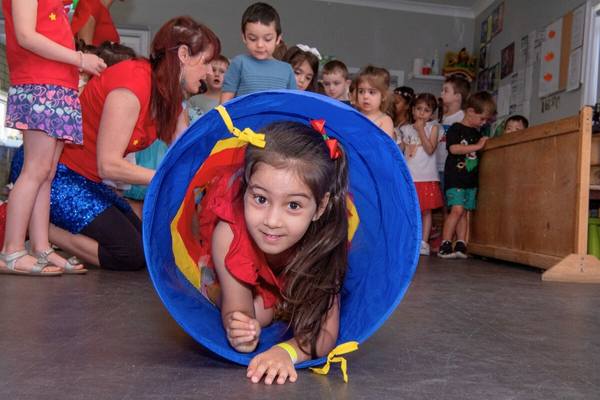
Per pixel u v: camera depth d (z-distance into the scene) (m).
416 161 4.36
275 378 1.06
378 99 3.53
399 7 6.88
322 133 1.15
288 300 1.22
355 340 1.15
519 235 3.54
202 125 1.14
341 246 1.22
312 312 1.17
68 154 2.45
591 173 3.57
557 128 3.12
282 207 1.08
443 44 6.91
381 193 1.29
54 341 1.28
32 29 2.09
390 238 1.24
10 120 2.17
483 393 1.02
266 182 1.06
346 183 1.21
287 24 6.77
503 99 5.90
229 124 1.09
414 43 6.93
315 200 1.10
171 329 1.42
